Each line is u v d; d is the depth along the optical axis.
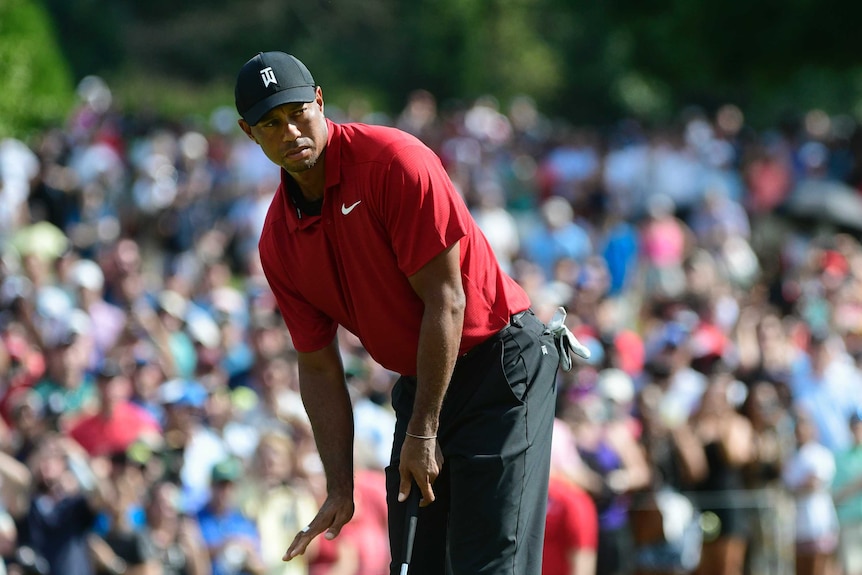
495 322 14.84
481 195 52.84
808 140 67.56
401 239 14.05
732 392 30.56
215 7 144.00
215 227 55.81
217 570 26.59
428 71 138.38
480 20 137.50
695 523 28.19
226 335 35.91
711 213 53.94
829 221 51.81
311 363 15.88
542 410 15.02
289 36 143.62
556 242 50.19
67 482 26.09
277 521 26.84
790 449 29.52
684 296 42.00
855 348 37.06
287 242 14.95
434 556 15.34
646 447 28.53
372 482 27.02
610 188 63.34
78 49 125.44
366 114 87.50
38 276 38.62
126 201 61.62
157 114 91.38
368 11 143.25
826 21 68.38
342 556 26.27
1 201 51.91
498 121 90.31
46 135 67.69
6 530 25.39
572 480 26.59
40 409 29.67
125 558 26.09
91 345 34.78
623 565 27.44
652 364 32.25
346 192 14.20
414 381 15.36
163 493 26.56
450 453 14.84
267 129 13.87
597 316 36.53
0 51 72.19
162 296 36.56
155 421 28.94
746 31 71.00
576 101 137.50
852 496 30.19
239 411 30.23
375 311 14.70
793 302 41.41
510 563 14.59
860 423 31.86
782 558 28.78
